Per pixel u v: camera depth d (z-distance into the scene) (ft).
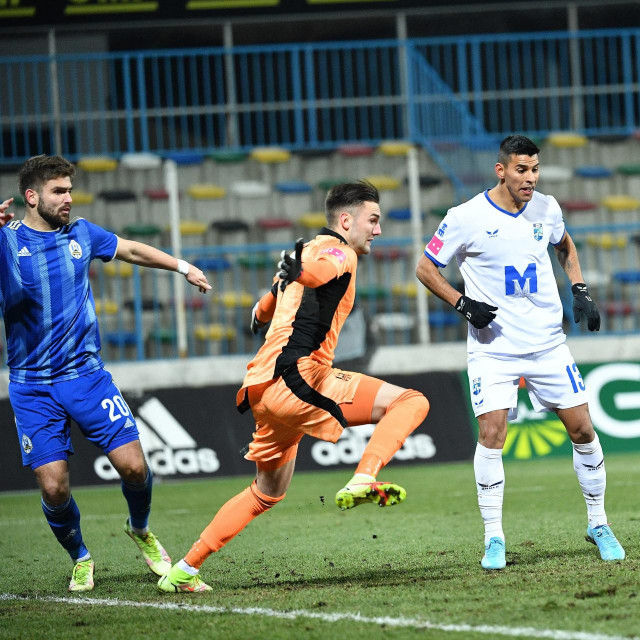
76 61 190.90
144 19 188.24
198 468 129.59
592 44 211.20
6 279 58.23
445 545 71.20
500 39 183.62
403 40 189.98
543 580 53.62
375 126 206.49
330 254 52.16
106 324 163.63
